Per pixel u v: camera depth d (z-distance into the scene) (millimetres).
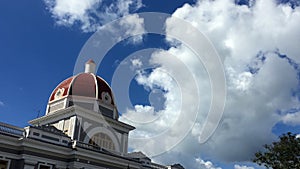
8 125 28219
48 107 39688
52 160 29422
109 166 33031
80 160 30578
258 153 27891
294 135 27656
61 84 41031
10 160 27094
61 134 31219
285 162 26688
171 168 41156
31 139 28000
